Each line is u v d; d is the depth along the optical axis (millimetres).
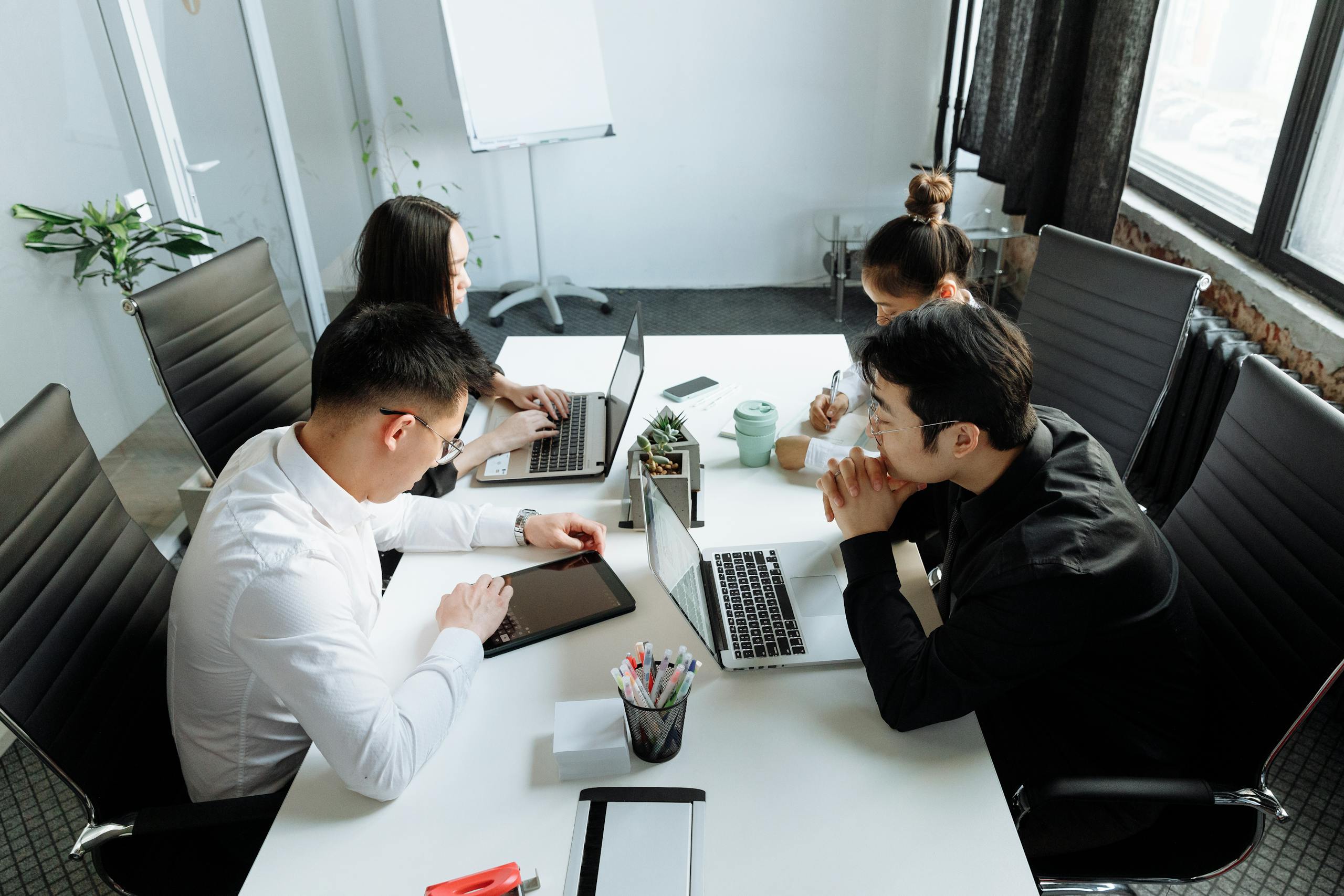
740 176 4285
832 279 4293
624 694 1071
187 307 1853
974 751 1134
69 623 1210
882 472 1302
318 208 3604
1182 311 1784
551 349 2322
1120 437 1935
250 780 1258
